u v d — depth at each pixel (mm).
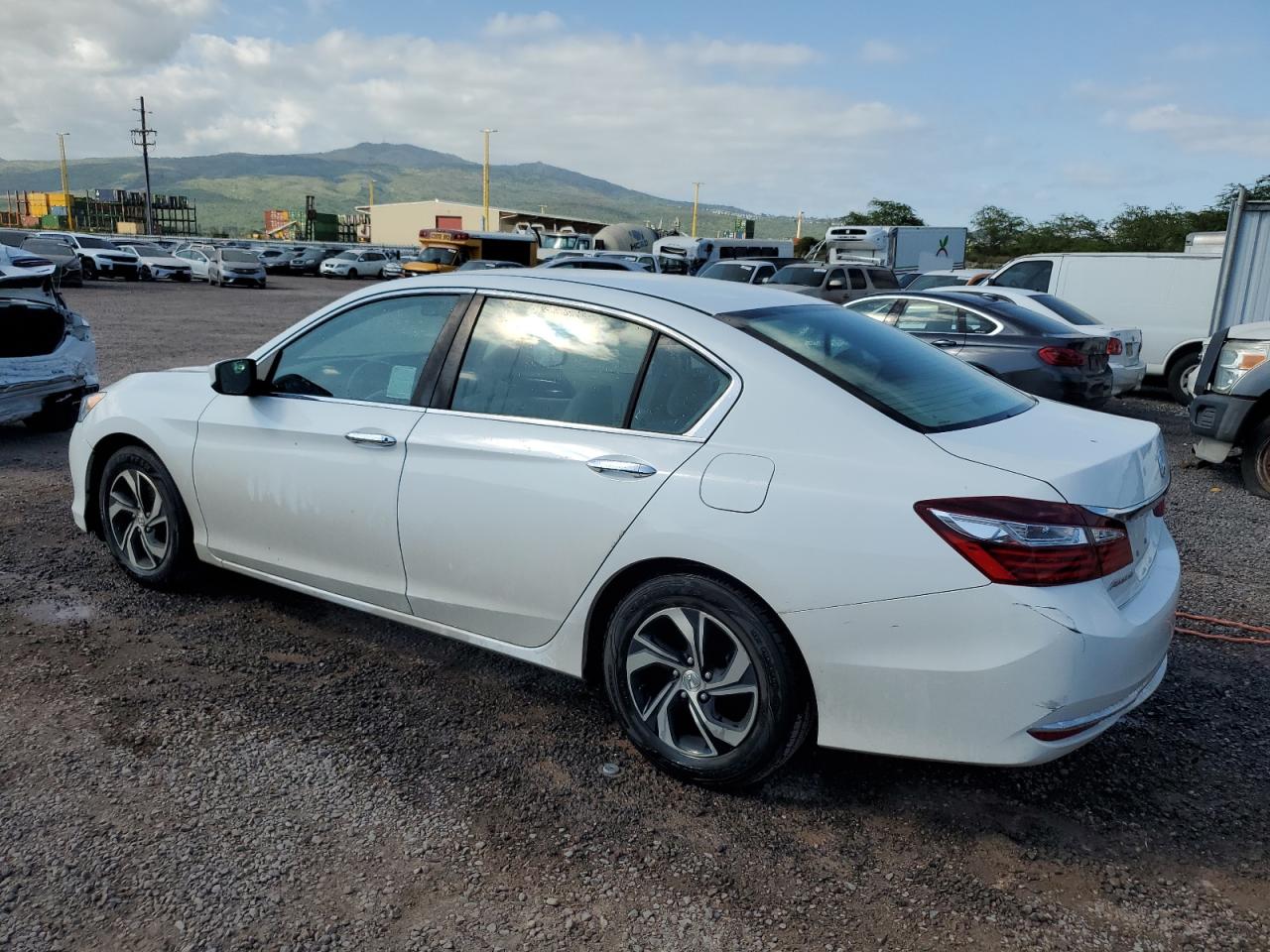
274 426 3818
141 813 2766
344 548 3678
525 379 3283
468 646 4035
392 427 3484
